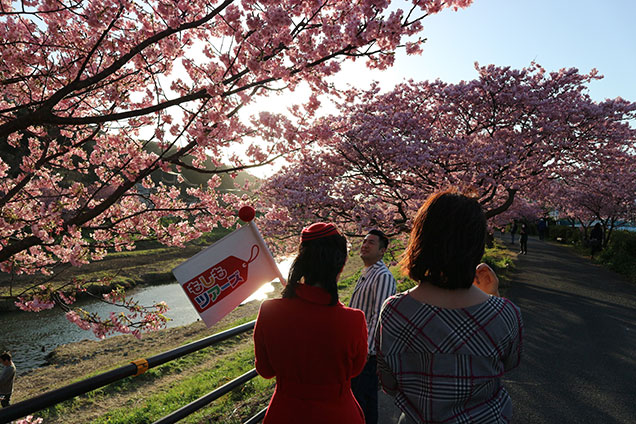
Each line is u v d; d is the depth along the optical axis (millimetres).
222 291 2506
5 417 1408
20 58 4359
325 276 1721
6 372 10844
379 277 3166
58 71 4559
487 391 1297
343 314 1705
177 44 4152
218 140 3773
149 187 5137
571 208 28016
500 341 1275
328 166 12016
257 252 2549
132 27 4125
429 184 11820
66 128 5043
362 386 3086
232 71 3688
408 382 1341
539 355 6492
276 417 1704
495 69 11641
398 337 1355
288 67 3633
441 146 10922
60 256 4727
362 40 3240
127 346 17000
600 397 4918
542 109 11320
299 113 4277
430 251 1320
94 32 4359
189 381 10320
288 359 1684
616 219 25750
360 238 12656
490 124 12258
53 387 13125
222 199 5535
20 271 5297
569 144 11570
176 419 2271
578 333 7746
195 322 19812
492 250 23281
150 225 5250
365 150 11055
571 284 13102
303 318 1688
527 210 24781
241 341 14391
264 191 10875
